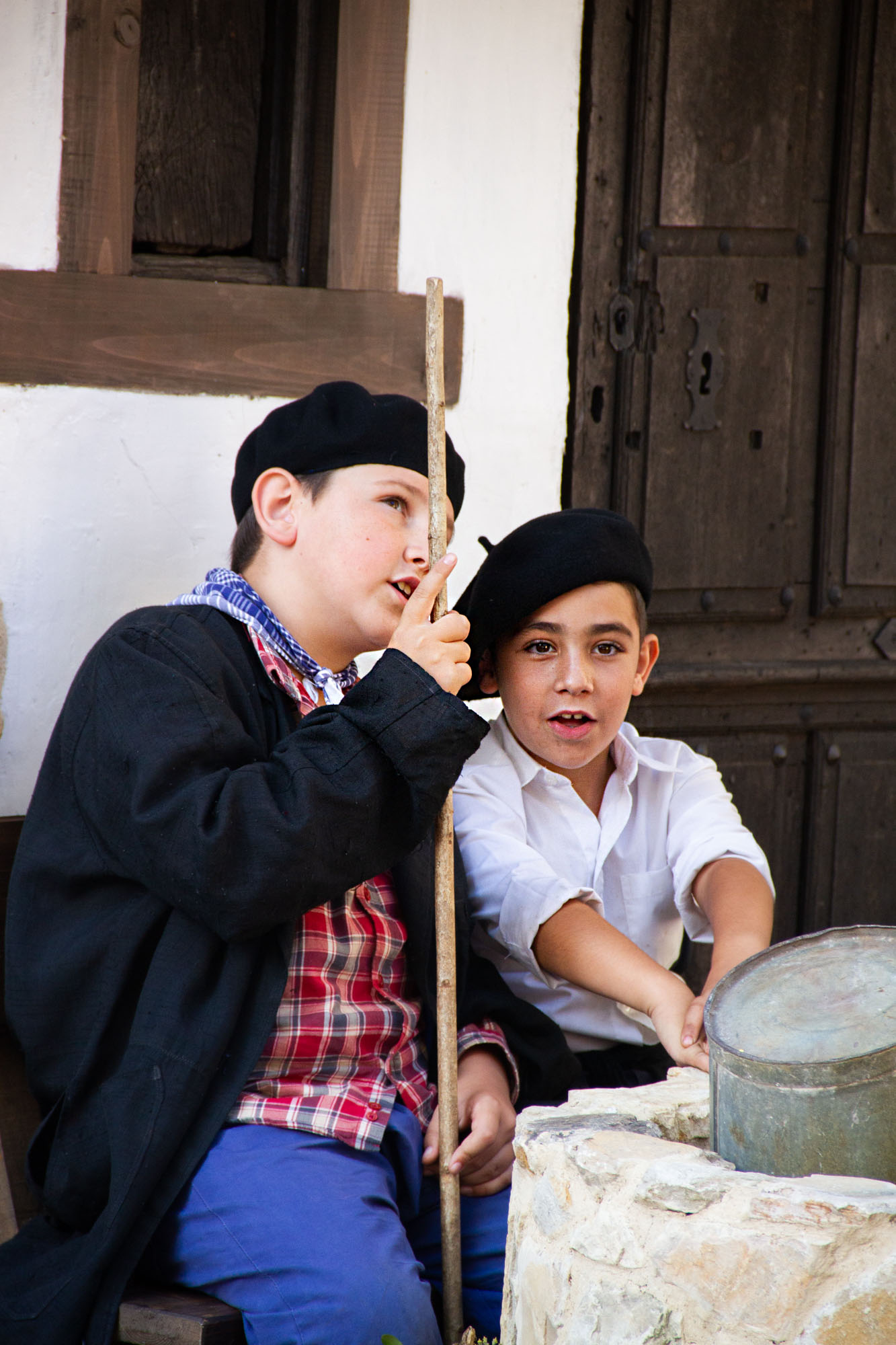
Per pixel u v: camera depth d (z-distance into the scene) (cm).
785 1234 272
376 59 498
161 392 471
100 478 463
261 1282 340
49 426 453
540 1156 318
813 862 647
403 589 393
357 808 346
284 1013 369
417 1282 344
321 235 502
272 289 488
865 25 602
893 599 648
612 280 583
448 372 528
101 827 357
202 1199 348
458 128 519
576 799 461
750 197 599
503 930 429
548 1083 425
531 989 455
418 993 411
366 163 501
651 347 593
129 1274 341
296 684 394
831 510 628
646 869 468
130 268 465
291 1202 344
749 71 591
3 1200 398
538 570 425
